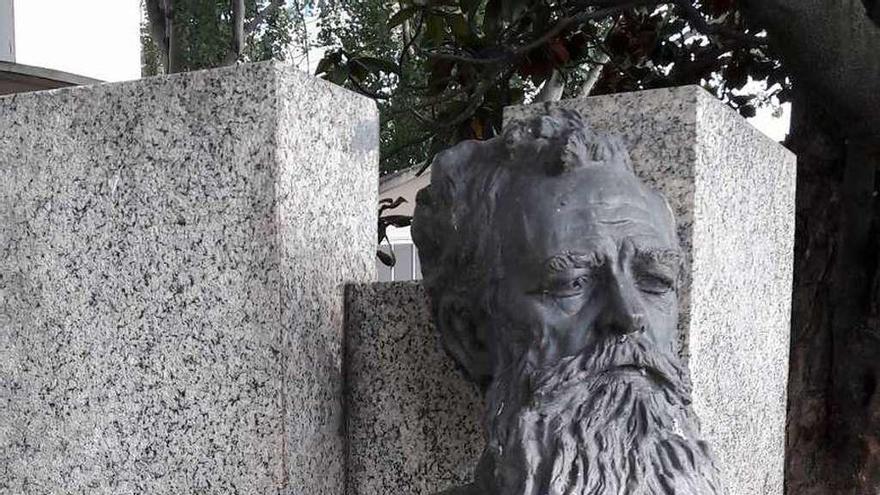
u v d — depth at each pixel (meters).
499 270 1.20
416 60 3.98
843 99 2.03
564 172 1.18
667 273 1.15
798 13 1.93
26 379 1.68
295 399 1.50
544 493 1.08
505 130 1.29
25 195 1.67
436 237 1.31
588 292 1.15
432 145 3.30
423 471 1.64
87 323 1.62
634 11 3.25
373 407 1.68
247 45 4.51
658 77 3.26
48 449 1.67
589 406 1.11
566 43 3.12
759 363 1.90
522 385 1.15
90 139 1.61
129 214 1.58
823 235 2.62
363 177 1.74
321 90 1.58
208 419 1.51
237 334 1.49
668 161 1.44
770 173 1.92
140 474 1.57
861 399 2.51
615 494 1.07
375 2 4.14
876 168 2.48
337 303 1.65
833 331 2.59
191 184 1.52
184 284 1.53
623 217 1.15
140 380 1.57
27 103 1.66
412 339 1.64
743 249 1.72
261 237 1.46
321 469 1.60
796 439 2.62
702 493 1.10
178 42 2.97
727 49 3.07
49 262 1.65
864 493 2.49
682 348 1.41
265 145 1.46
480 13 3.91
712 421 1.54
